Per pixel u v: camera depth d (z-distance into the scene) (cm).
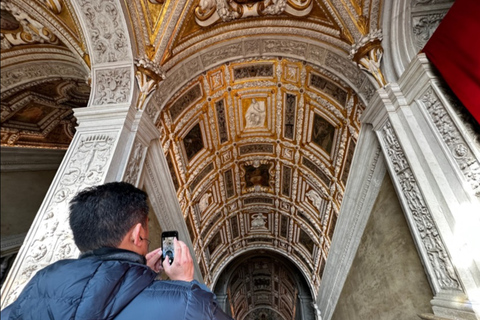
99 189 102
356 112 492
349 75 443
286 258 1379
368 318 451
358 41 385
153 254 121
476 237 225
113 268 76
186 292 79
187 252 108
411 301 316
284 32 482
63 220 271
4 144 642
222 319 82
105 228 91
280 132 757
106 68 384
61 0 370
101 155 319
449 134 264
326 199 759
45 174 718
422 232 275
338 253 588
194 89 568
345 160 590
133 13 373
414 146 294
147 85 397
